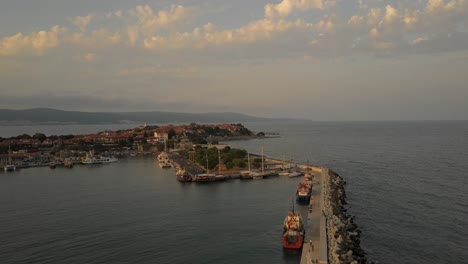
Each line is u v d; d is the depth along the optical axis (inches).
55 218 3740.2
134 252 2785.4
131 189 5369.1
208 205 4239.7
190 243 2960.1
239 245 2893.7
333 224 3122.5
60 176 7017.7
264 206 4121.6
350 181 5639.8
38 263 2608.3
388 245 2928.2
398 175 6053.2
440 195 4530.0
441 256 2723.9
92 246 2918.3
